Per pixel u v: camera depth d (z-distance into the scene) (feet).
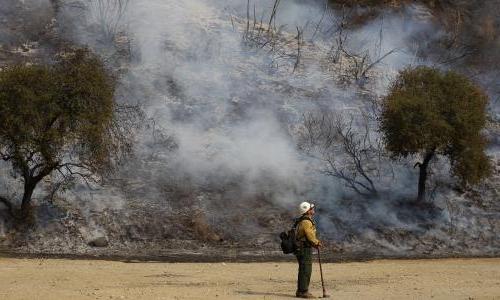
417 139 84.58
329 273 59.98
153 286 46.50
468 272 61.67
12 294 39.34
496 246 86.17
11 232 79.05
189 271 58.90
